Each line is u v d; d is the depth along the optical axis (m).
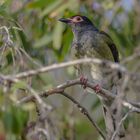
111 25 15.81
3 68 12.02
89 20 14.64
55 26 14.51
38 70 8.56
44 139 8.55
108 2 15.55
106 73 12.20
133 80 9.56
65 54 15.04
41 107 8.37
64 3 14.20
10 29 12.19
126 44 15.77
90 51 13.98
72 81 11.45
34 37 15.60
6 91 8.42
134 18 15.70
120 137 10.38
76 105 10.95
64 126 13.04
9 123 8.29
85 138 13.54
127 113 9.97
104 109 11.97
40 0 14.20
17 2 14.76
